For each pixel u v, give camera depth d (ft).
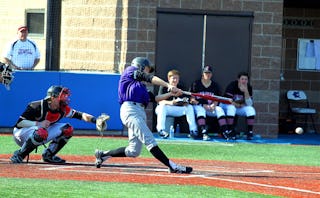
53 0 159.43
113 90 148.05
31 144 96.73
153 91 152.66
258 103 155.53
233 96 148.66
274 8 155.33
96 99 148.05
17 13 184.34
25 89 147.64
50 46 158.92
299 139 155.63
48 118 97.25
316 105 176.76
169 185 80.48
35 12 180.75
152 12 153.28
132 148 91.91
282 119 168.14
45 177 84.07
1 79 100.12
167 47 153.89
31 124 97.25
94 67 156.15
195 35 154.30
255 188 80.79
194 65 154.40
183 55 154.10
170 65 154.10
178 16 153.89
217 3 154.40
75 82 147.64
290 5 174.19
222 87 155.12
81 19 157.17
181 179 85.87
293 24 175.73
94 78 147.95
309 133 172.45
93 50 156.35
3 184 76.89
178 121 149.79
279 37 155.43
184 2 153.89
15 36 184.96
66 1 158.51
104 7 154.81
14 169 90.79
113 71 153.89
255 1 154.81
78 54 157.79
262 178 90.22
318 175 97.60
